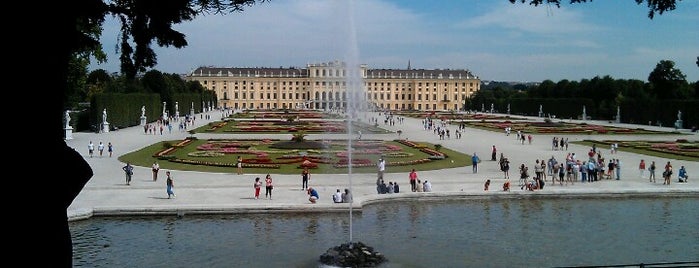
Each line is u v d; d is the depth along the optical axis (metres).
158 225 33.88
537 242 30.59
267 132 113.44
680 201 42.41
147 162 62.28
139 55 13.38
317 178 51.44
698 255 28.20
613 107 182.88
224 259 27.19
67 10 9.52
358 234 32.22
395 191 43.03
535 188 44.66
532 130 124.38
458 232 32.75
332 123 147.50
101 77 168.88
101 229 32.78
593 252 28.70
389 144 85.12
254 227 33.59
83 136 99.44
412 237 31.62
